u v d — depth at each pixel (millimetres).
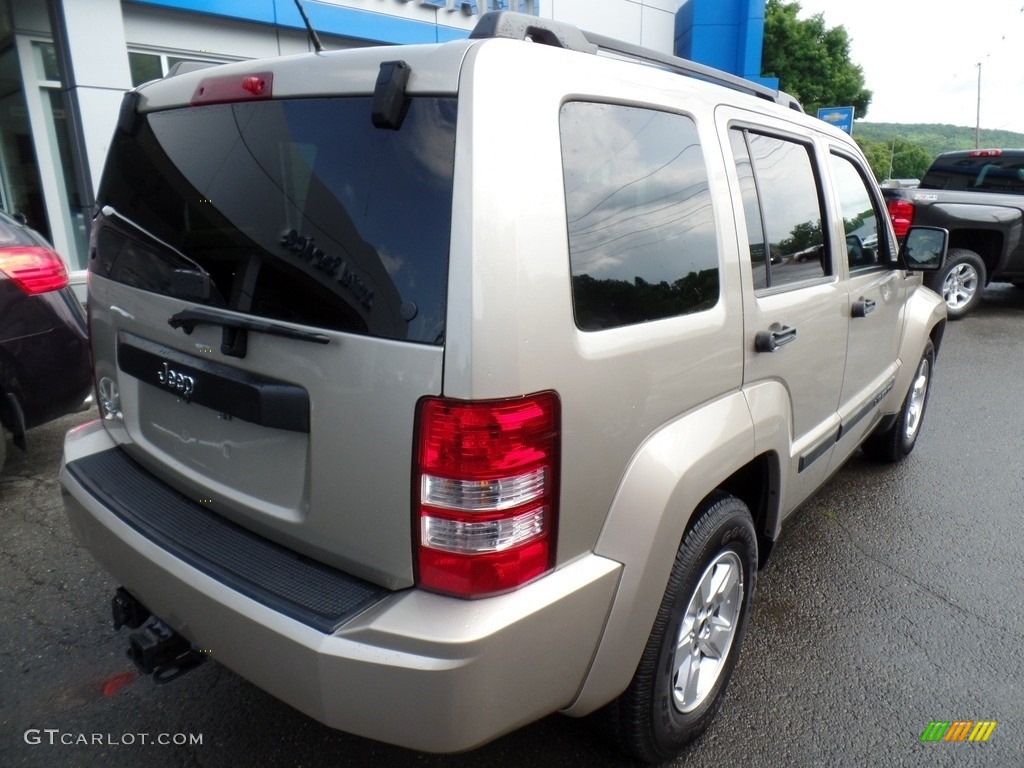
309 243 1740
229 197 1911
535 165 1614
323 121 1766
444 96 1592
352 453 1669
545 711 1762
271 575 1800
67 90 7996
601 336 1747
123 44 8070
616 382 1773
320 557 1817
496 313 1521
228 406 1888
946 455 4922
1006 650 2904
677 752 2320
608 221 1815
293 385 1752
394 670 1544
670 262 2012
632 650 1913
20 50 8438
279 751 2330
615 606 1837
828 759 2346
